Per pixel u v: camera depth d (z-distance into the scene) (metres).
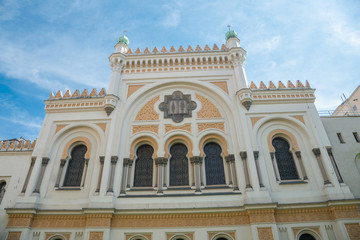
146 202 15.69
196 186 16.16
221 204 15.40
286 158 17.48
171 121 18.89
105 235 14.41
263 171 16.44
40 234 15.09
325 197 15.39
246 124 17.89
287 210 14.98
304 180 16.11
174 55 21.73
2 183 18.20
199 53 21.66
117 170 16.91
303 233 14.55
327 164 16.27
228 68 21.06
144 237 14.71
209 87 20.03
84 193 16.36
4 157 18.81
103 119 18.94
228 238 14.50
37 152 17.83
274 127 18.30
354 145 18.00
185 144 18.28
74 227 15.23
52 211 15.48
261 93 19.25
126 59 21.89
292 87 19.83
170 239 14.62
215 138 18.31
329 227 14.47
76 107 19.56
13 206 16.61
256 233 14.01
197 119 18.84
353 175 16.80
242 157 16.69
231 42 22.53
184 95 20.19
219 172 17.19
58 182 16.97
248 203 14.85
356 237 13.77
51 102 19.89
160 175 16.66
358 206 14.74
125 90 20.45
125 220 15.21
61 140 18.69
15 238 14.63
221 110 19.28
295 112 18.55
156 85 20.45
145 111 19.64
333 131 18.67
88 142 18.42
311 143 17.27
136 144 18.39
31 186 16.42
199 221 14.98
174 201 15.63
